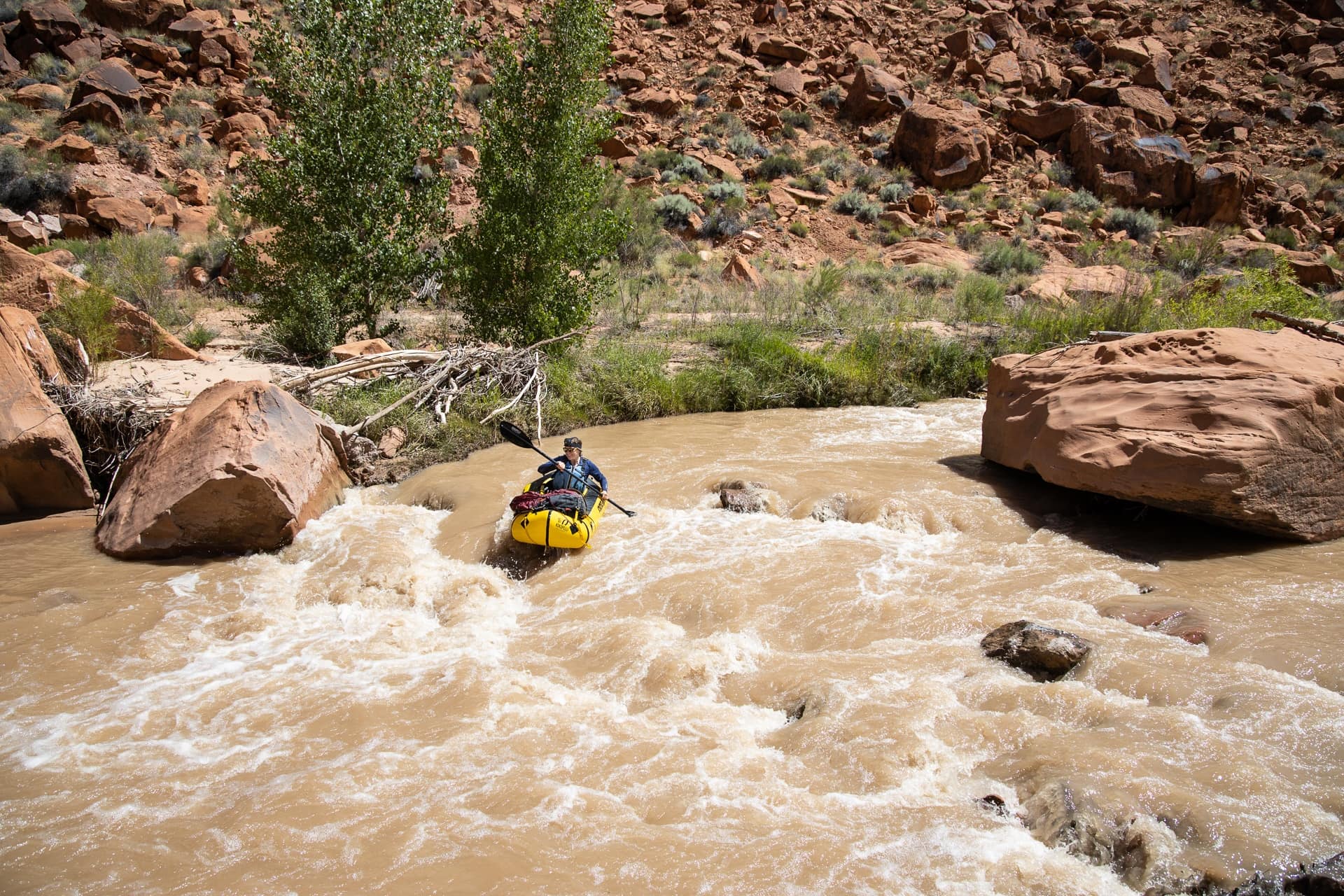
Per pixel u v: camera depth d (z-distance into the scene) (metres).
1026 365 9.98
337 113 14.78
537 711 5.71
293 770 5.15
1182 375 8.21
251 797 4.86
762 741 5.39
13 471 9.20
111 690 6.12
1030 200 33.03
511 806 4.74
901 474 9.99
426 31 15.57
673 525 8.73
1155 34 43.34
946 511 8.78
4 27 31.95
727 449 11.28
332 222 15.11
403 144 15.34
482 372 13.02
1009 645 6.00
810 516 8.99
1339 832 4.10
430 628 7.26
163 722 5.71
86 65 30.91
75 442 9.57
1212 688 5.32
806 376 14.28
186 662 6.54
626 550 8.21
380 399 11.88
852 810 4.64
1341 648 5.62
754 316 18.23
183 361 13.08
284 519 8.52
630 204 26.75
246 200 15.09
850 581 7.36
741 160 34.19
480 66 35.59
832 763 5.04
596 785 4.93
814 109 37.97
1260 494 7.45
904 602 6.92
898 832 4.45
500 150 14.26
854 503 9.05
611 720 5.65
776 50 40.19
